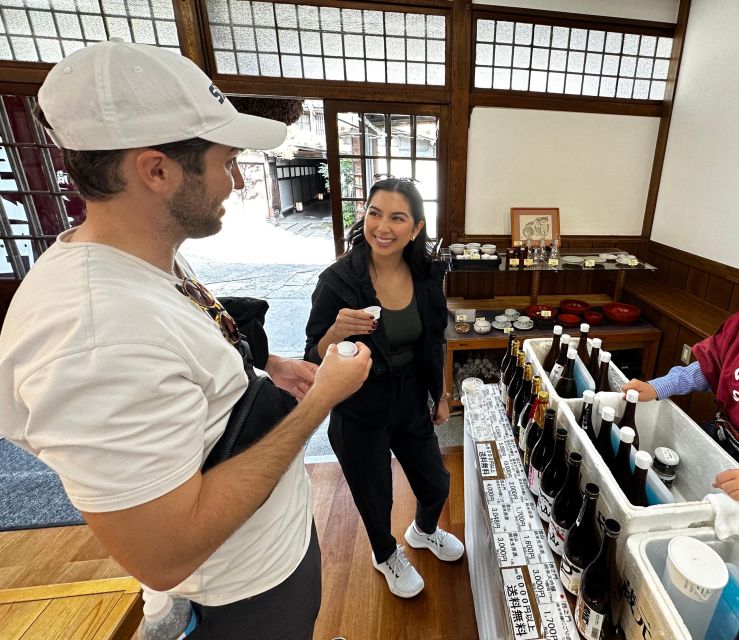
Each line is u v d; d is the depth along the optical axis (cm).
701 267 242
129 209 52
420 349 133
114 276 49
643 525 66
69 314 45
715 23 226
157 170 50
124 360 44
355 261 125
